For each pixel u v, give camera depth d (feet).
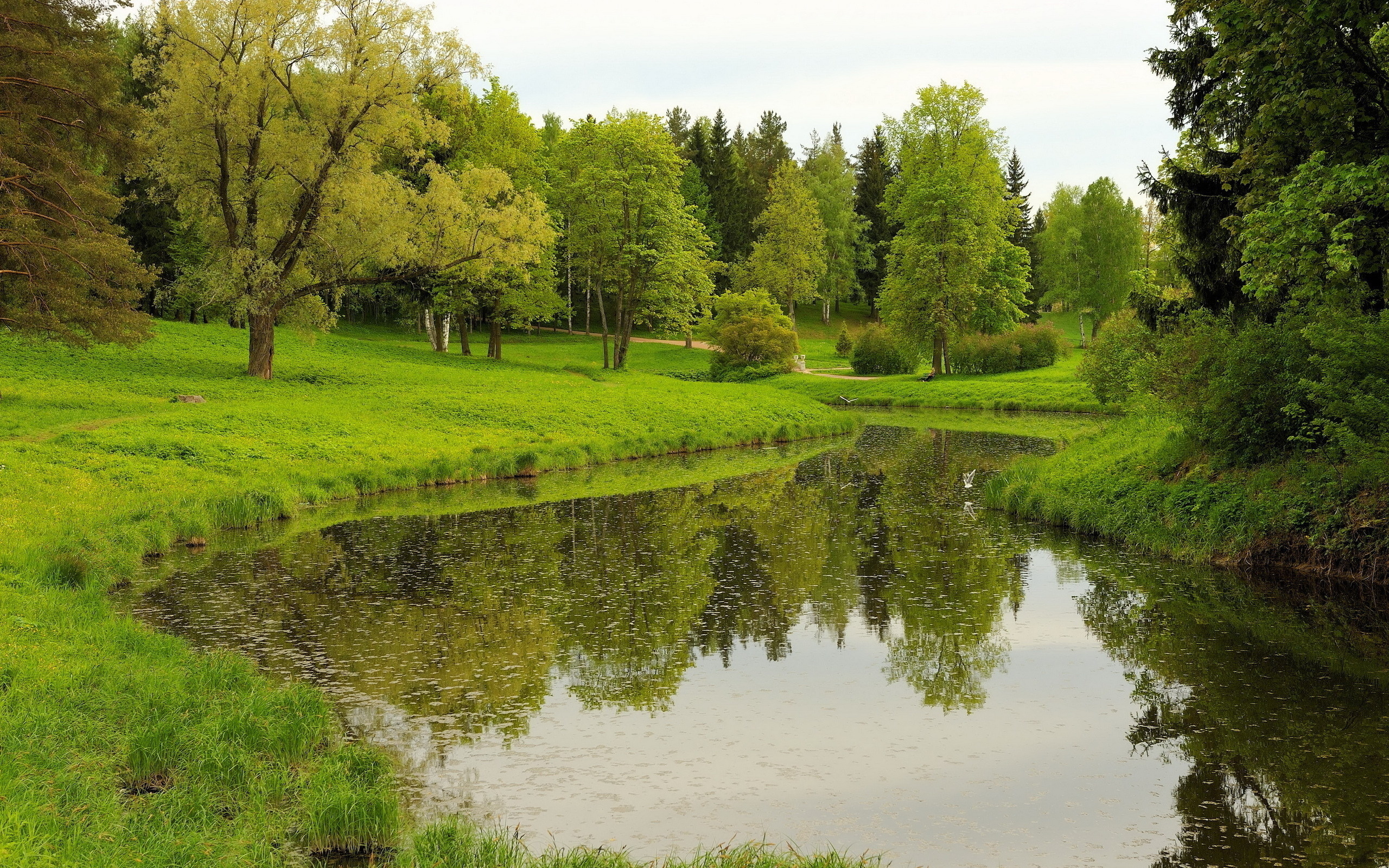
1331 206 52.65
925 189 202.28
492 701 35.47
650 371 238.48
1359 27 53.21
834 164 350.64
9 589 43.34
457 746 31.17
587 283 222.28
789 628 45.34
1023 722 33.68
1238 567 54.49
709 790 28.09
